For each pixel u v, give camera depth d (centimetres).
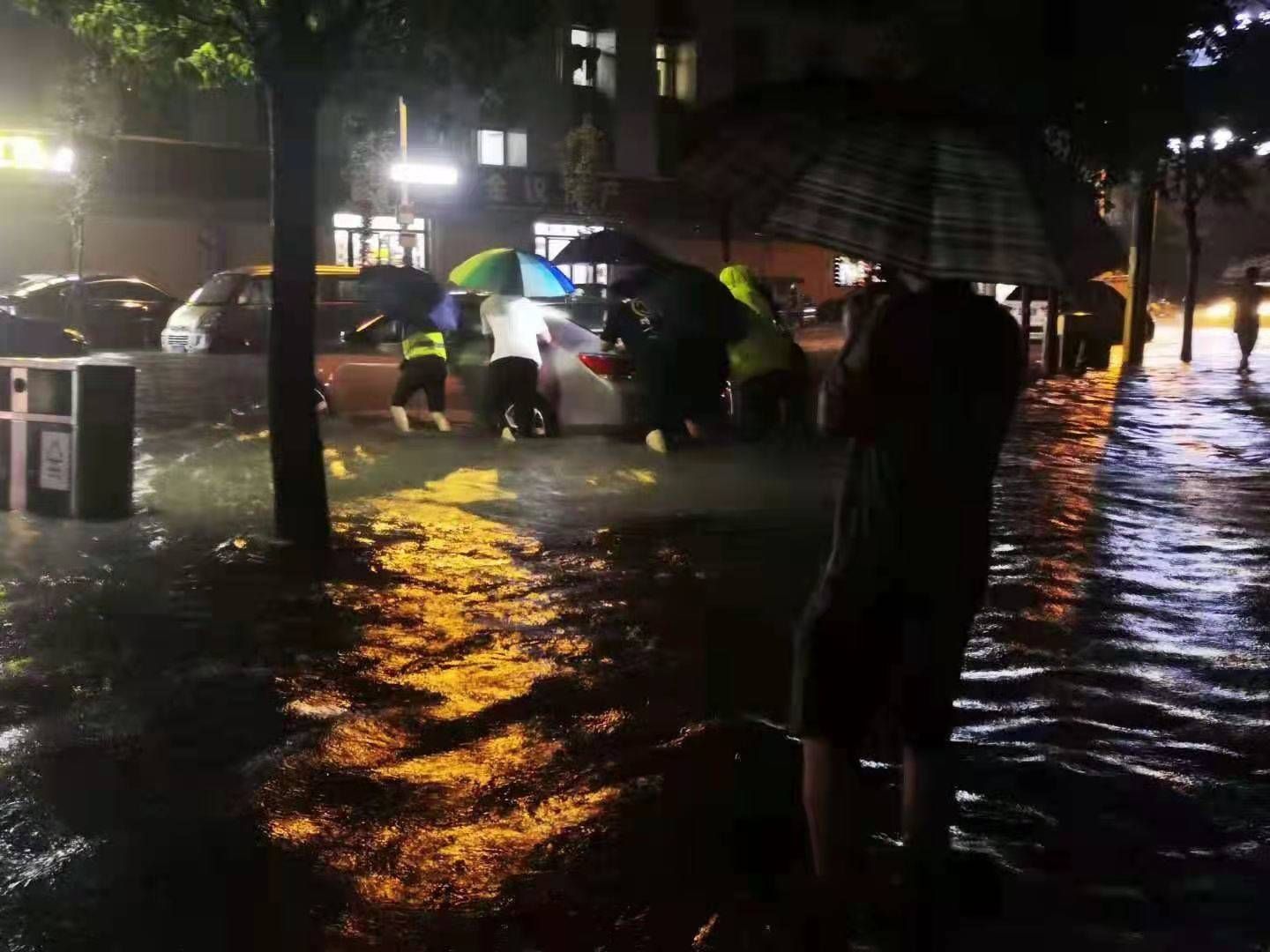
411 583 693
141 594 655
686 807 412
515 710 500
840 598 320
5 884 356
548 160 4088
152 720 482
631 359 1202
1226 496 988
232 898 351
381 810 409
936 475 309
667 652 577
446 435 1274
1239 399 1741
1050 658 575
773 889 357
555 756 454
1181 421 1480
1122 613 650
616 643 590
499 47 758
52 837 385
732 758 452
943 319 308
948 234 293
